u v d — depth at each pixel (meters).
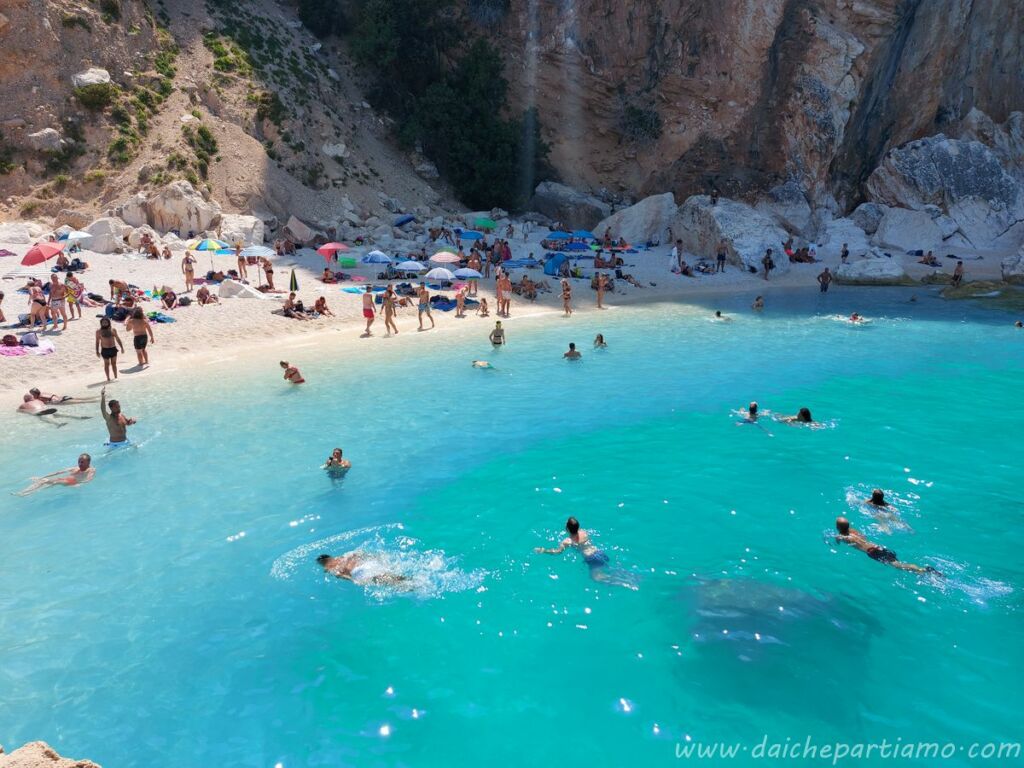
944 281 38.34
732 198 52.78
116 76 42.06
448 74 55.25
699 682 8.27
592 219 53.69
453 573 10.70
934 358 22.69
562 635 9.21
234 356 23.23
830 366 21.86
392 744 7.54
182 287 30.75
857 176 53.78
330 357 23.33
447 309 31.19
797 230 50.38
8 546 11.52
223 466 14.66
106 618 9.69
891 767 7.05
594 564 10.80
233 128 43.78
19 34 38.69
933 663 8.56
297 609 9.88
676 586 10.25
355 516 12.52
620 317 30.30
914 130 53.78
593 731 7.64
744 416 17.34
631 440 15.90
